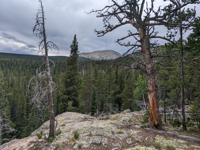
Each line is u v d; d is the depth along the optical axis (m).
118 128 8.65
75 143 7.18
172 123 7.68
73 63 25.80
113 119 12.56
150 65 7.21
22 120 34.62
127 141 6.89
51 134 8.30
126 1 6.71
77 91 25.41
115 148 6.38
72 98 24.69
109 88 32.03
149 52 7.26
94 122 11.34
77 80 25.73
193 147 5.51
